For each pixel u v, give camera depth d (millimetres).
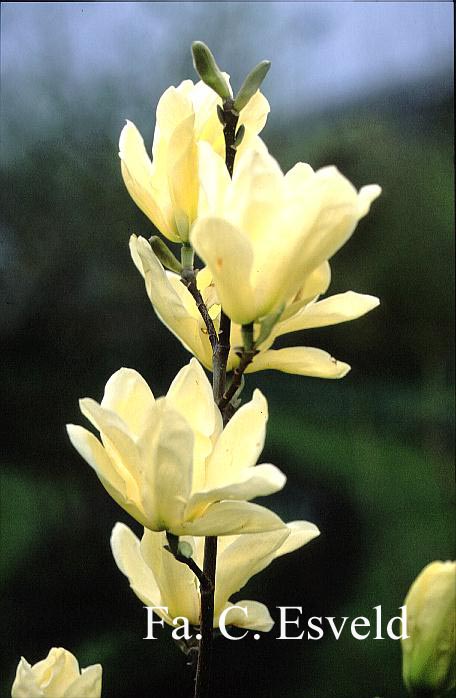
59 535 2912
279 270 812
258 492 788
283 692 2553
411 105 3414
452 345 3328
